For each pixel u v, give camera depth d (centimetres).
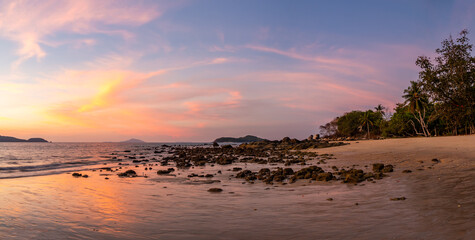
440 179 1198
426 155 2259
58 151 7538
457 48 3881
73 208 927
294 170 2069
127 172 2084
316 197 1023
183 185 1480
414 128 7650
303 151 4806
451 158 1931
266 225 673
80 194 1210
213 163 3186
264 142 8181
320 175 1491
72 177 1902
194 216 794
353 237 547
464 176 1219
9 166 2903
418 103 7050
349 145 4750
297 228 635
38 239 608
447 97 4128
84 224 727
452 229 550
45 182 1638
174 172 2202
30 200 1080
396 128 7969
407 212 711
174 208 912
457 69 3900
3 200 1080
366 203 862
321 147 5275
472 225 566
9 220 774
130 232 648
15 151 7438
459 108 4203
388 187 1129
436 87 4069
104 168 2548
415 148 2962
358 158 2678
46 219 784
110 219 775
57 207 946
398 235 538
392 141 4369
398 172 1549
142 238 601
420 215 672
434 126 7425
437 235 521
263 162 3020
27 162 3531
